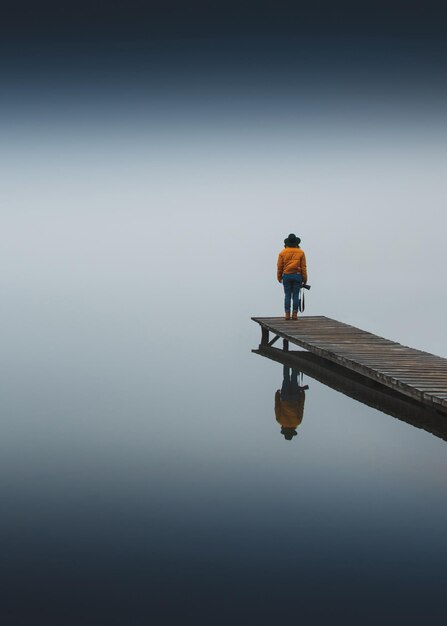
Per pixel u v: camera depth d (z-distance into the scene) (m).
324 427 9.58
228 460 8.20
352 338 14.25
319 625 4.79
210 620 4.87
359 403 10.95
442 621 4.82
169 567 5.62
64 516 6.63
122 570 5.59
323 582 5.37
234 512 6.68
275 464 8.04
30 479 7.63
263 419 10.00
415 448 8.59
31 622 4.88
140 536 6.19
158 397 11.42
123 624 4.84
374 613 4.93
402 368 11.10
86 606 5.07
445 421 9.90
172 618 4.91
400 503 6.84
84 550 5.94
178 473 7.78
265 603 5.09
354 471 7.76
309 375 13.17
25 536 6.20
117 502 6.95
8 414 10.35
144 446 8.78
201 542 6.06
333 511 6.68
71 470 7.91
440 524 6.35
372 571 5.52
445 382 10.02
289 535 6.17
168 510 6.75
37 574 5.54
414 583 5.33
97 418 10.12
